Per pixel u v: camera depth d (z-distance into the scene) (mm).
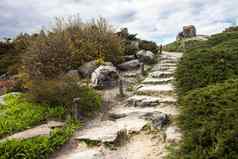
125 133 7496
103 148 6766
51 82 9953
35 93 9703
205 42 19578
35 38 14203
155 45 22031
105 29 16016
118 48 15812
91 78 12438
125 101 10383
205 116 6027
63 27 15211
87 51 14750
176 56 19906
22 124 8023
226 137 4891
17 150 6230
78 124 8234
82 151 6707
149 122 7957
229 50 11617
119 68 15344
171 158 5695
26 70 12867
